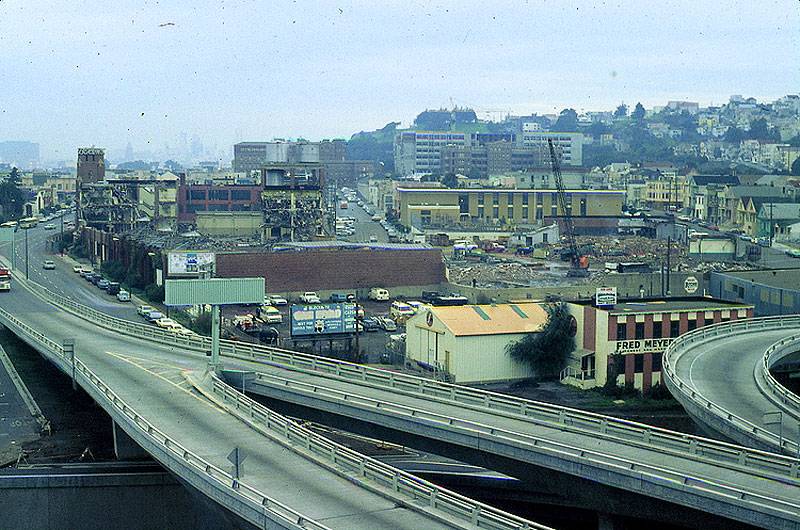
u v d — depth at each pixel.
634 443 56.84
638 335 105.06
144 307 148.38
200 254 161.00
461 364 105.88
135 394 74.00
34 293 159.88
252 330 128.88
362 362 112.62
